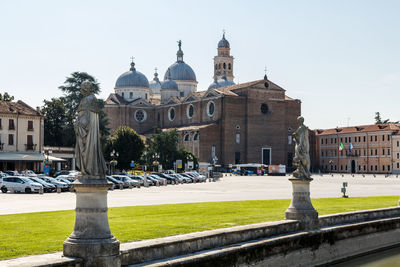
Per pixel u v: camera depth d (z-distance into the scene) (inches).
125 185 2669.8
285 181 3695.9
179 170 4623.5
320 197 1910.7
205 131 5442.9
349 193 2204.7
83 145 575.2
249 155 5644.7
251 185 3051.2
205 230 882.1
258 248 824.9
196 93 6230.3
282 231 924.6
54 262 539.2
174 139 4714.6
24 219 1034.1
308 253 952.3
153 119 6604.3
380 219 1202.0
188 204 1464.1
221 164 5541.3
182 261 669.9
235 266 772.0
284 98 5890.8
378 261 1085.1
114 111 6387.8
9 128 3597.4
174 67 7042.3
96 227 572.1
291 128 6033.5
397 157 5836.6
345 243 1063.6
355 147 6363.2
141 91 6638.8
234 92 5816.9
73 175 2856.8
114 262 573.3
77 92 4960.6
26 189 2177.7
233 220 1037.8
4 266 530.0
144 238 788.0
